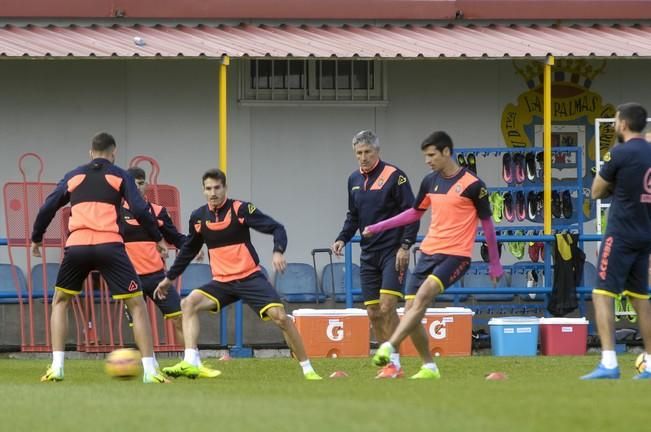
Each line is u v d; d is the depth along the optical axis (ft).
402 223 134.62
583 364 160.86
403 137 212.23
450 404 96.78
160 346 187.52
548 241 194.49
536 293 197.16
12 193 191.31
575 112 215.92
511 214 204.95
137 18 201.98
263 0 203.92
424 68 212.84
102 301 186.91
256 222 134.41
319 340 180.65
